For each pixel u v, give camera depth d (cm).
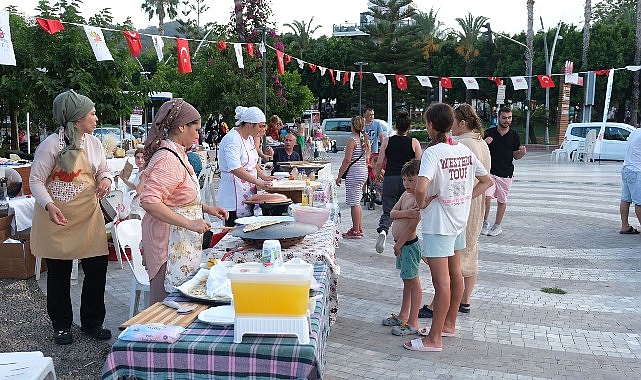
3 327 486
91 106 430
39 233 436
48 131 1143
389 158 731
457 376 400
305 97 2773
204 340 235
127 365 232
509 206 1162
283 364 226
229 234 399
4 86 1014
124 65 1059
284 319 230
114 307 545
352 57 4438
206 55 1546
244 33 1477
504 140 848
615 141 2309
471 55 4422
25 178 739
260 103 1501
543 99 4097
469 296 528
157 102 1977
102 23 1059
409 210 450
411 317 479
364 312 532
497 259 731
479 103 5331
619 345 456
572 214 1062
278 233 349
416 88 4378
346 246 802
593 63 3694
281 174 726
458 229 416
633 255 749
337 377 399
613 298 573
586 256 745
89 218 441
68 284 452
